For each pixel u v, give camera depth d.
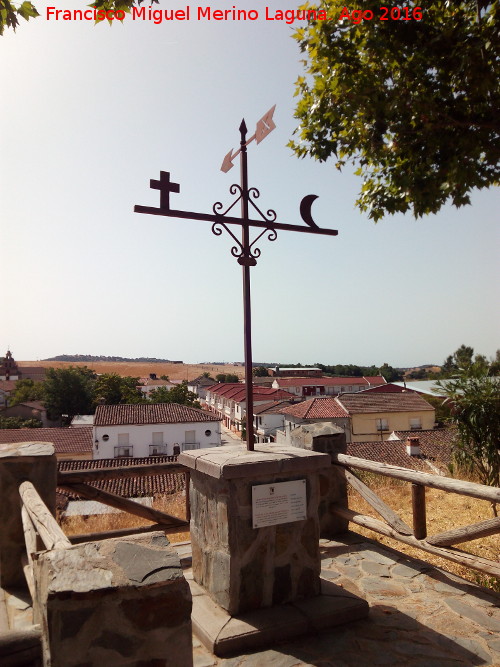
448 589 3.54
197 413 37.59
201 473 3.39
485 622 3.05
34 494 2.99
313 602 3.15
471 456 6.89
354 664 2.60
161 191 3.30
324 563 4.04
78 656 1.50
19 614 3.09
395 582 3.67
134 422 34.56
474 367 7.02
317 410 36.38
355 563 4.04
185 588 1.64
